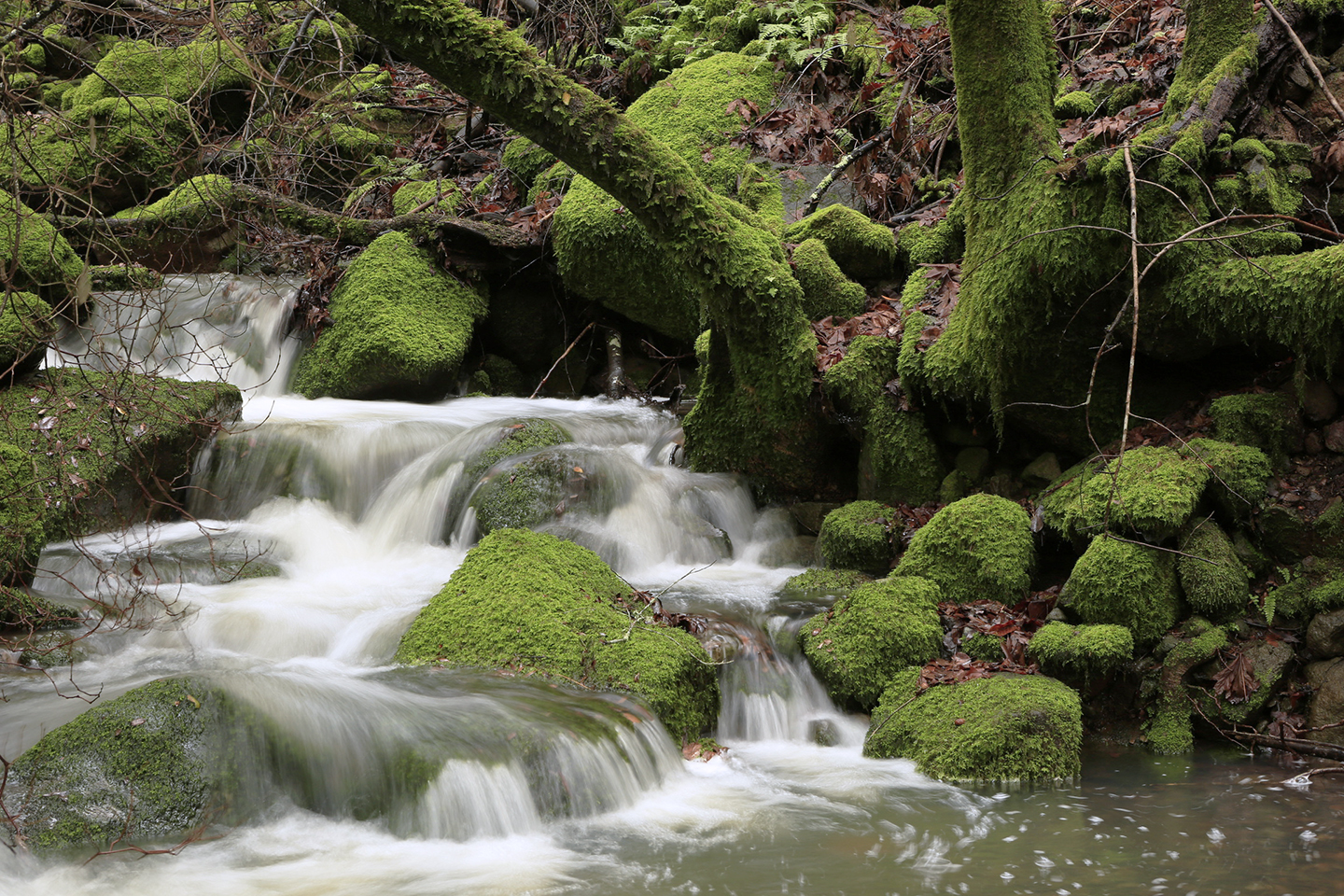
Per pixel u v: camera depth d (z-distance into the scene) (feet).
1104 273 18.65
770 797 14.34
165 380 19.77
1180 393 19.65
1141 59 26.66
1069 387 20.04
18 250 15.90
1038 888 11.33
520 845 12.64
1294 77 19.26
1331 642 15.92
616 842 12.75
